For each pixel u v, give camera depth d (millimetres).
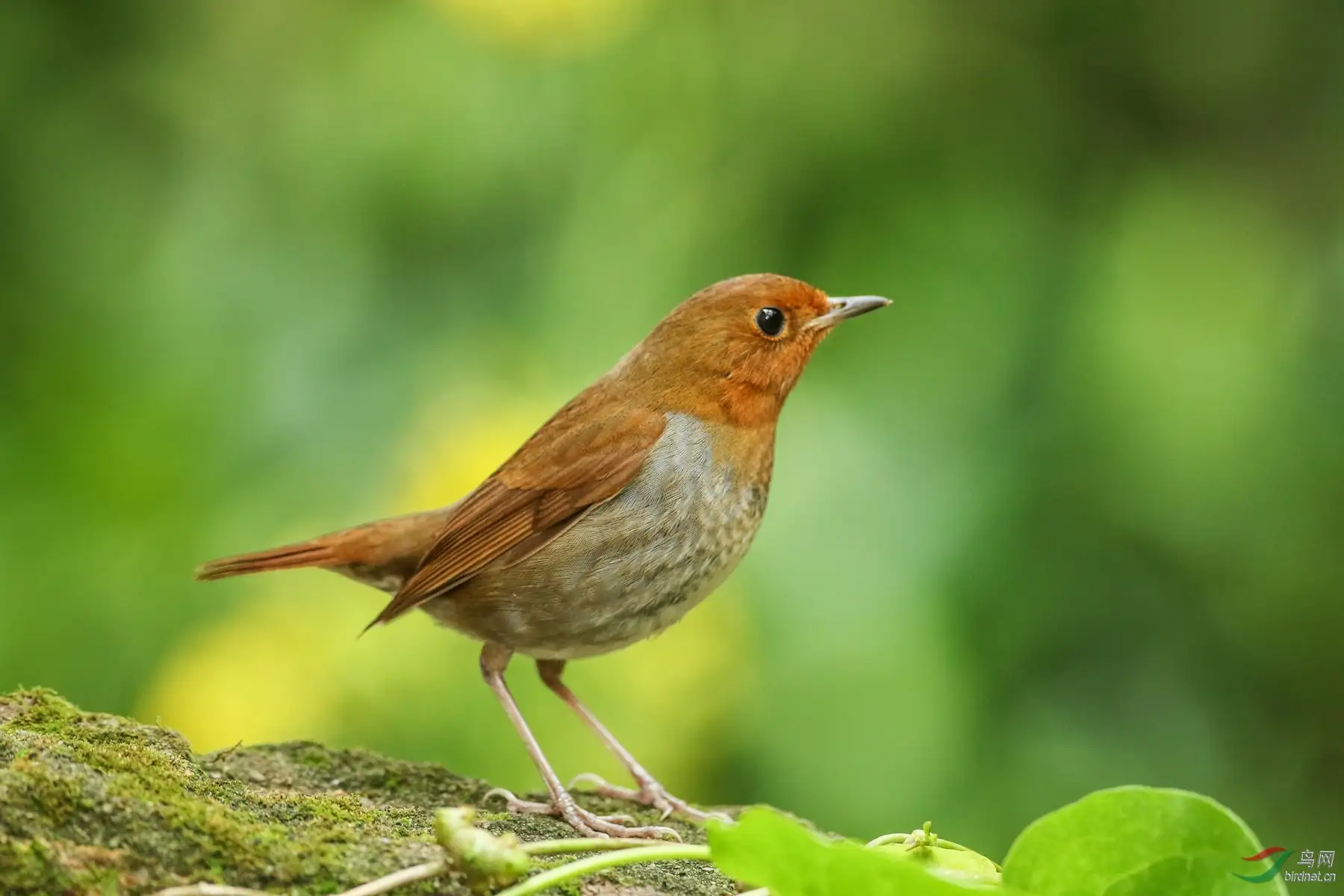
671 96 10961
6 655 10625
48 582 10883
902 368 10500
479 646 9766
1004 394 10461
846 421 10336
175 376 11305
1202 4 11711
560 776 9625
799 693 9898
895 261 10680
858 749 9844
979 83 11148
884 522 10133
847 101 10758
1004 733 10336
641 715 9758
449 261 11242
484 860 5258
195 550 10852
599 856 5500
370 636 9805
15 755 5590
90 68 11945
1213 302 10508
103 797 5297
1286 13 11781
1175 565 10758
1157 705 10750
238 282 11391
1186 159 11617
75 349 11477
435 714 9648
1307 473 10609
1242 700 11086
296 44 11680
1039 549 10383
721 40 10953
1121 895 5477
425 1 11227
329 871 5410
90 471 11195
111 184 11719
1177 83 11836
